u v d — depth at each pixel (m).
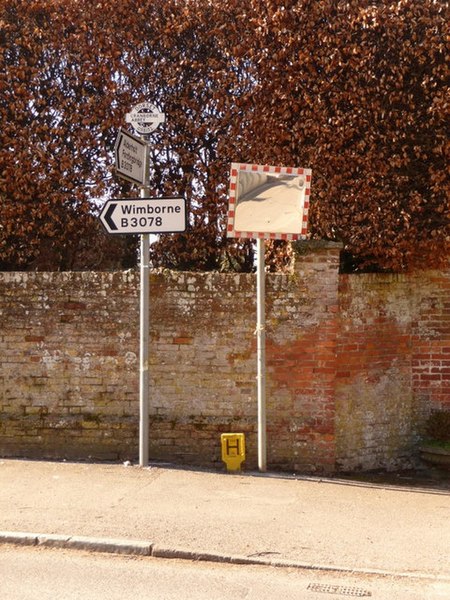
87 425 7.80
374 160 8.04
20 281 7.86
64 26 8.34
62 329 7.85
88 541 5.39
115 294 7.82
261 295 7.41
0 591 4.65
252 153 8.27
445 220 8.07
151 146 8.43
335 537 5.71
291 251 7.92
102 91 8.38
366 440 8.19
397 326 8.44
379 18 7.93
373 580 5.02
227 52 8.26
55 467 7.47
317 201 8.12
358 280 8.12
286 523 5.98
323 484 7.30
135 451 7.79
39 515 5.93
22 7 8.31
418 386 8.55
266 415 7.72
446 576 5.04
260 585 4.88
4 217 8.33
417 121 8.05
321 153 8.09
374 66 8.01
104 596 4.61
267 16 8.11
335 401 7.95
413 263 8.23
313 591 4.80
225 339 7.77
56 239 8.55
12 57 8.34
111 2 8.30
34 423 7.84
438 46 7.90
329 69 8.01
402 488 7.39
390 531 5.91
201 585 4.84
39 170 8.29
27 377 7.87
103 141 8.40
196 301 7.79
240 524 5.91
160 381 7.81
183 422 7.77
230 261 8.66
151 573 5.03
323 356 7.71
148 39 8.37
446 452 8.06
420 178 8.09
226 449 7.53
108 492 6.63
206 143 8.43
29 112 8.30
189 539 5.52
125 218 7.17
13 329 7.87
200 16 8.30
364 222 8.13
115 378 7.84
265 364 7.60
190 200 8.48
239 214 7.29
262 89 8.20
